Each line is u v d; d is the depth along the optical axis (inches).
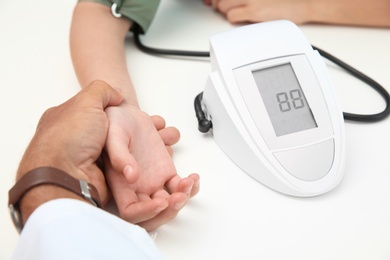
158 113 25.9
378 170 22.8
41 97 27.3
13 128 25.4
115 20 30.0
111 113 21.9
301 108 22.9
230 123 22.6
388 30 31.7
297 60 23.7
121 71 27.6
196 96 26.2
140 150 21.9
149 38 31.3
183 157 23.6
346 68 28.3
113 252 13.4
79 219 13.9
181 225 20.6
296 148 22.1
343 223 20.6
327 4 31.7
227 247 19.8
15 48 30.9
